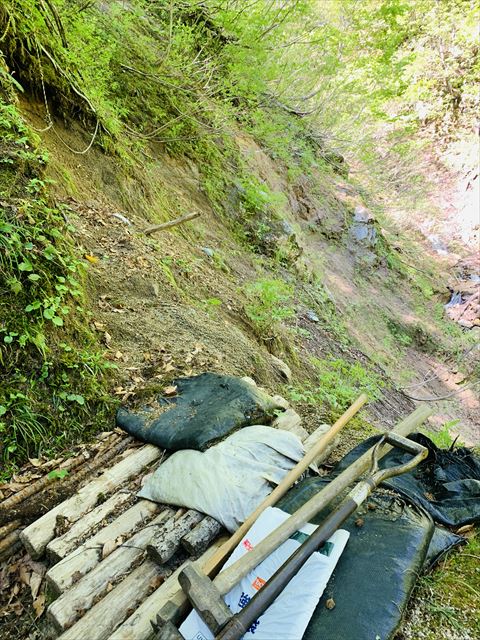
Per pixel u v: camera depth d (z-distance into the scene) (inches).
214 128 299.7
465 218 633.6
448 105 690.8
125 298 157.0
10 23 167.3
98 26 254.8
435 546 82.2
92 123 212.5
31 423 103.3
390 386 322.3
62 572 80.9
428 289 504.1
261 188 344.5
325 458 118.8
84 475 102.4
